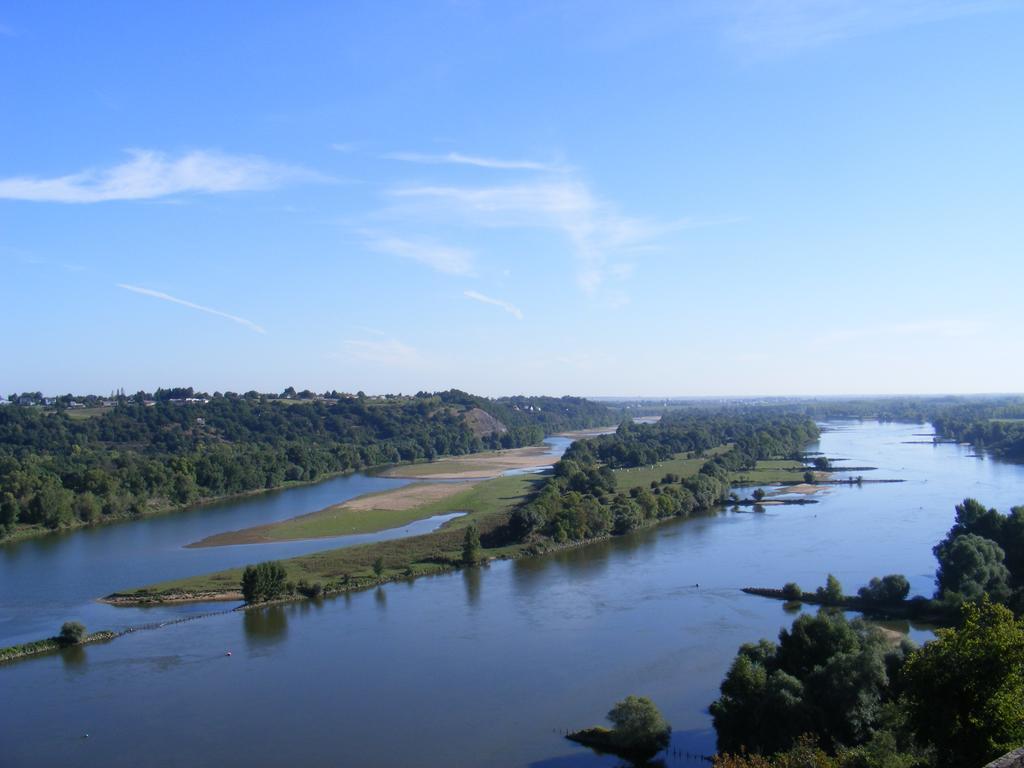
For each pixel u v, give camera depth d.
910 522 152.12
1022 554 103.38
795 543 136.25
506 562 130.00
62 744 65.31
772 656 70.31
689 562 124.62
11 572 128.50
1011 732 40.53
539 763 60.69
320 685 76.38
